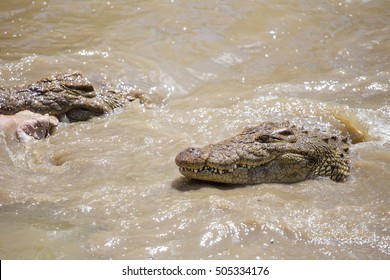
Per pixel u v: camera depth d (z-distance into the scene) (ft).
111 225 26.91
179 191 29.58
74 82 38.68
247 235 26.07
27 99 37.58
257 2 57.52
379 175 31.37
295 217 27.43
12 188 30.07
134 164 32.55
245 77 45.98
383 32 53.31
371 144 35.29
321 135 32.35
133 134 36.22
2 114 37.45
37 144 34.96
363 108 40.55
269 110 39.81
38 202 28.94
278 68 47.47
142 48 48.52
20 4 55.62
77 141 35.47
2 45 47.93
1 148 34.09
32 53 46.80
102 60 45.85
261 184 30.45
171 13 54.80
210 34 51.57
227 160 29.40
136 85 42.83
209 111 39.52
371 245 25.68
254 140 30.32
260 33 52.24
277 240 25.88
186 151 29.71
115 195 29.25
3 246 25.89
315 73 46.42
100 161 32.58
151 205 28.40
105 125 37.58
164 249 25.11
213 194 29.04
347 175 31.83
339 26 54.24
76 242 25.91
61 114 38.14
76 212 27.99
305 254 25.11
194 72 46.32
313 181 31.04
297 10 56.49
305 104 40.40
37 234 26.55
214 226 26.27
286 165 30.55
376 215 27.76
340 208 28.25
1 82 41.47
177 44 49.62
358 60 48.73
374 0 59.16
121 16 54.13
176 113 39.47
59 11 54.65
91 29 51.57
